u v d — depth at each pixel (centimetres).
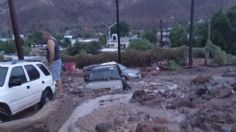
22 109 1249
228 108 1147
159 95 1514
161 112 1210
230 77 2577
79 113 1290
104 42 8412
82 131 1065
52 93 1441
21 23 9344
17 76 1248
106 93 1716
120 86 1809
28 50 5447
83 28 10125
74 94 1720
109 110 1257
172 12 10512
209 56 4866
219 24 6053
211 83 1577
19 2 10206
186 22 8838
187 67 3825
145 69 3803
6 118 1162
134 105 1337
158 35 9831
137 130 949
